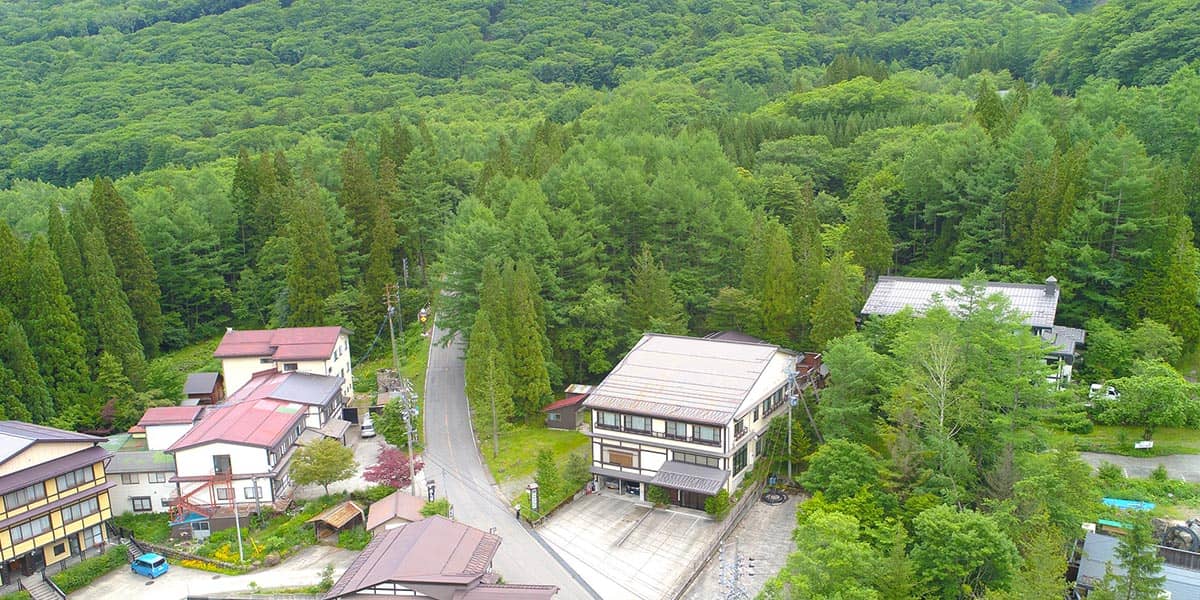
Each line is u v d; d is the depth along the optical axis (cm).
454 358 8069
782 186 8900
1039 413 4941
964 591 4084
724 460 5341
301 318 8144
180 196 9825
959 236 7862
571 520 5409
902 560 4028
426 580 4062
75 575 4975
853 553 3956
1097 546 4400
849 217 8581
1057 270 6775
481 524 5372
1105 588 3728
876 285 7112
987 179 7569
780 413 5991
